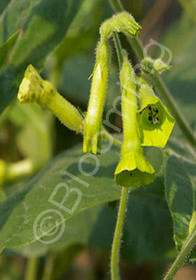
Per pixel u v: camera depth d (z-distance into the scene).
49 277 0.31
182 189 0.21
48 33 0.22
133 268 0.32
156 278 0.33
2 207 0.22
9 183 0.30
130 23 0.18
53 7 0.22
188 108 0.33
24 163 0.31
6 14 0.22
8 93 0.22
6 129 0.33
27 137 0.33
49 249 0.29
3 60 0.21
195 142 0.24
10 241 0.20
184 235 0.20
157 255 0.29
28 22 0.22
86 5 0.27
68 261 0.31
